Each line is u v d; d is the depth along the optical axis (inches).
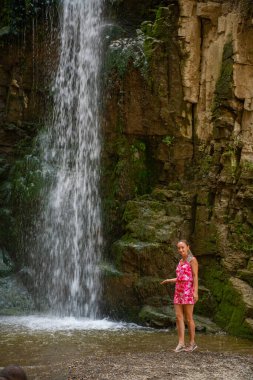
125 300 471.2
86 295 498.9
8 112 613.6
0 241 567.5
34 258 546.6
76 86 580.1
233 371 282.7
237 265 458.6
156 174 541.0
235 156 492.7
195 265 335.6
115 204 524.7
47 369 285.3
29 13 612.1
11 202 574.9
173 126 529.0
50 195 555.2
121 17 592.7
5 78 622.8
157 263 471.8
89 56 574.2
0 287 525.7
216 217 483.8
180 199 505.0
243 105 498.3
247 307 406.6
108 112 547.2
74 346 349.1
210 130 513.3
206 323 435.8
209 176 500.4
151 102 531.5
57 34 606.2
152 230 482.6
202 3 522.9
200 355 319.3
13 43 617.3
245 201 473.1
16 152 610.5
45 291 528.1
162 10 535.5
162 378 264.4
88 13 591.5
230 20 506.0
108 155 545.0
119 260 482.3
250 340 388.2
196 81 527.2
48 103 604.7
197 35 528.1
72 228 541.3
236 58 496.1
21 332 397.7
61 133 584.7
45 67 610.5
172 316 436.1
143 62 528.4
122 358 309.0
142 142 542.9
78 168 560.7
